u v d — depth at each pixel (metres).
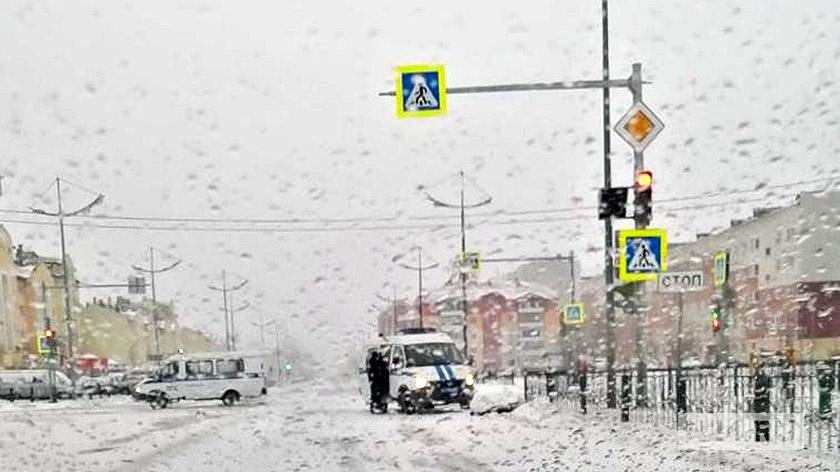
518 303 38.72
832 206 19.30
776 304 22.94
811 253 19.98
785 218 22.55
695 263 16.44
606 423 12.66
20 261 48.50
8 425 17.86
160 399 28.91
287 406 24.28
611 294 14.12
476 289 38.84
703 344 22.53
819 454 8.62
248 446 12.27
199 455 11.39
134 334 45.22
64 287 37.47
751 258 24.28
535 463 9.55
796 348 19.97
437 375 19.30
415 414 18.75
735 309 23.02
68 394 41.12
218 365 29.38
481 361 38.28
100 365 44.78
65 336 44.16
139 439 13.95
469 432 13.24
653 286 14.00
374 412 19.91
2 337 46.72
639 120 13.27
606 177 14.49
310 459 10.62
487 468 9.46
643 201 13.12
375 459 10.48
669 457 9.14
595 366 19.02
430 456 10.59
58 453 11.88
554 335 37.09
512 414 15.91
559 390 16.80
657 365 17.92
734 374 11.40
